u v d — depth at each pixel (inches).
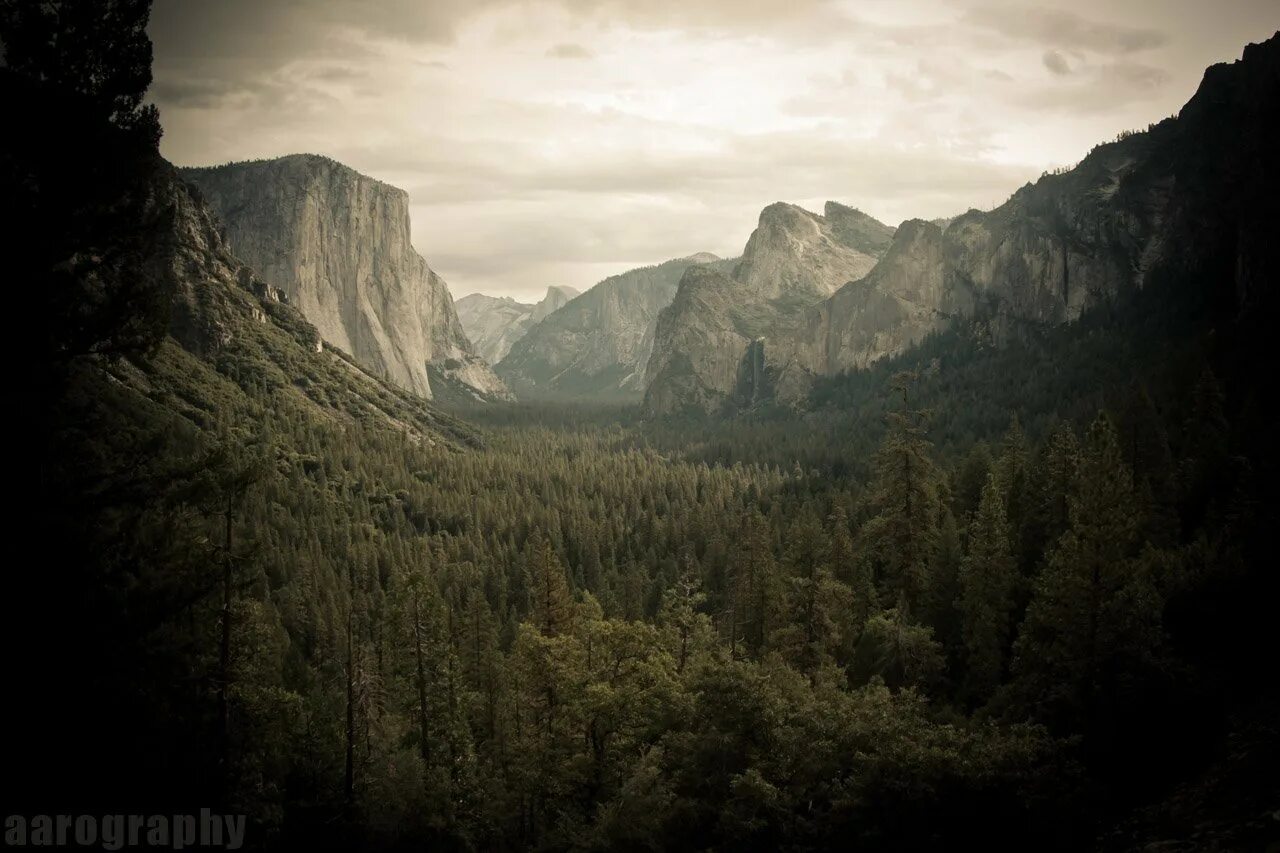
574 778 1851.6
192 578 1061.1
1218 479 2824.8
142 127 1035.3
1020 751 1279.5
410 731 2253.9
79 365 1031.6
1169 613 1861.5
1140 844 1162.0
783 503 6520.7
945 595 2571.4
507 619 4699.8
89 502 968.9
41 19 949.2
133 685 986.7
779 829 1376.7
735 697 1542.8
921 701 1590.8
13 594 853.2
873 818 1299.2
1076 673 1635.1
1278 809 1067.3
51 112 942.4
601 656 2044.8
